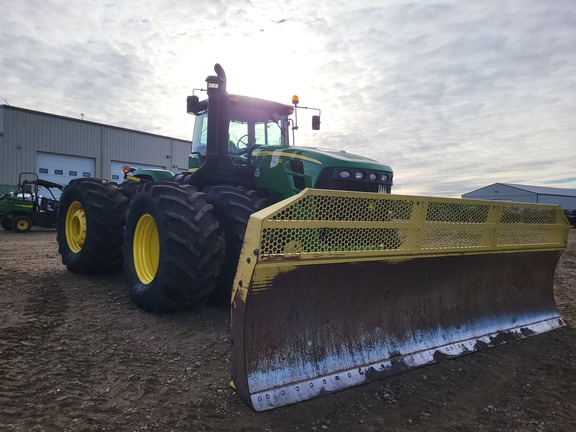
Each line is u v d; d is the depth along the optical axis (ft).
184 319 13.53
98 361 10.25
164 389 8.98
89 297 15.96
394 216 10.17
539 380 10.24
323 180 13.76
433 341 11.46
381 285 10.45
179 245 12.39
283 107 18.60
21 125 74.54
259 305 8.47
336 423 7.97
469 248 11.81
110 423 7.59
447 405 8.89
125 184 21.70
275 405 8.25
